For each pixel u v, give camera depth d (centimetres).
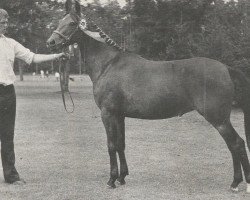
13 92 747
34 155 955
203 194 662
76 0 733
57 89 3609
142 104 679
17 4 2803
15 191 689
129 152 986
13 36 3030
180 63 673
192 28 2136
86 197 651
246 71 1667
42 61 752
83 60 752
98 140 1145
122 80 693
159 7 2216
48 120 1562
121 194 666
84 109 1975
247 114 660
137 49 2258
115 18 2922
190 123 1493
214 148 1034
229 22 1916
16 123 1476
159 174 791
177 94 659
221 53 1742
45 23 3281
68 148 1036
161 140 1145
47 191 685
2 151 744
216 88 643
